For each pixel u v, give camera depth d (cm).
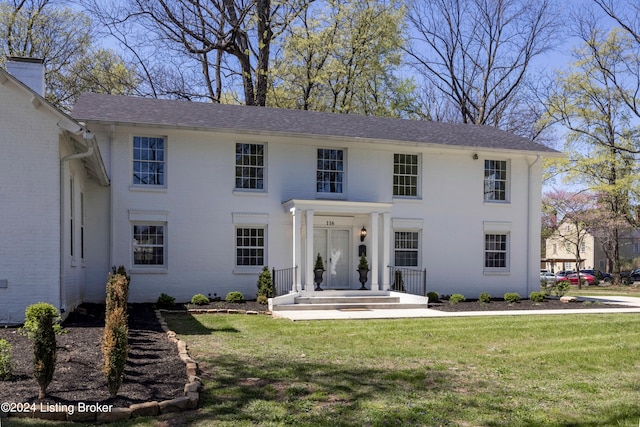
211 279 1789
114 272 1478
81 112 1700
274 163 1873
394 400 653
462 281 2058
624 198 3609
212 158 1805
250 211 1839
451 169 2067
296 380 734
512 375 804
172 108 1912
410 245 2025
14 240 1059
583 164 3534
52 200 1079
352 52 3192
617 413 620
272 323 1324
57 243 1077
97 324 1089
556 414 615
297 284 1753
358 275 1958
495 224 2103
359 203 1812
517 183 2139
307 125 1972
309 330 1210
